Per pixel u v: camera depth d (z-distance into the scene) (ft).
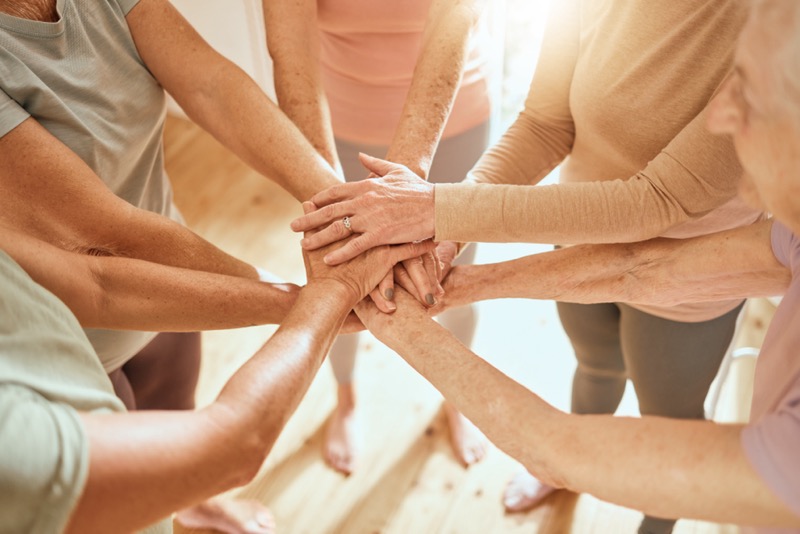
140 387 5.56
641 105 4.09
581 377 6.25
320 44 5.23
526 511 6.98
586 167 4.77
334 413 7.64
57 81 3.86
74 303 3.67
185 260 4.19
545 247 8.77
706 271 3.96
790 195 2.62
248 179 9.74
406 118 4.47
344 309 3.91
